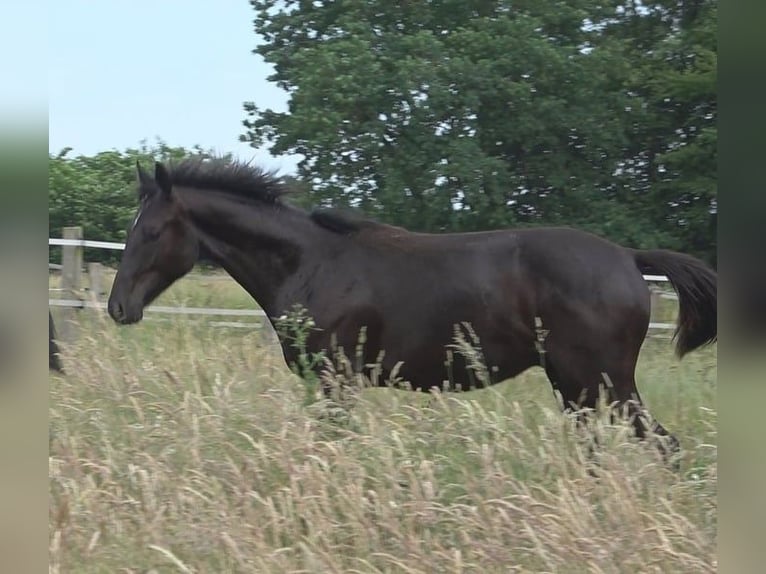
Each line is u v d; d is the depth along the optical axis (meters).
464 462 6.50
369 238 8.16
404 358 7.90
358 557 5.36
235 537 5.30
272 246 8.19
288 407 7.04
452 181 27.06
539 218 29.42
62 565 5.11
